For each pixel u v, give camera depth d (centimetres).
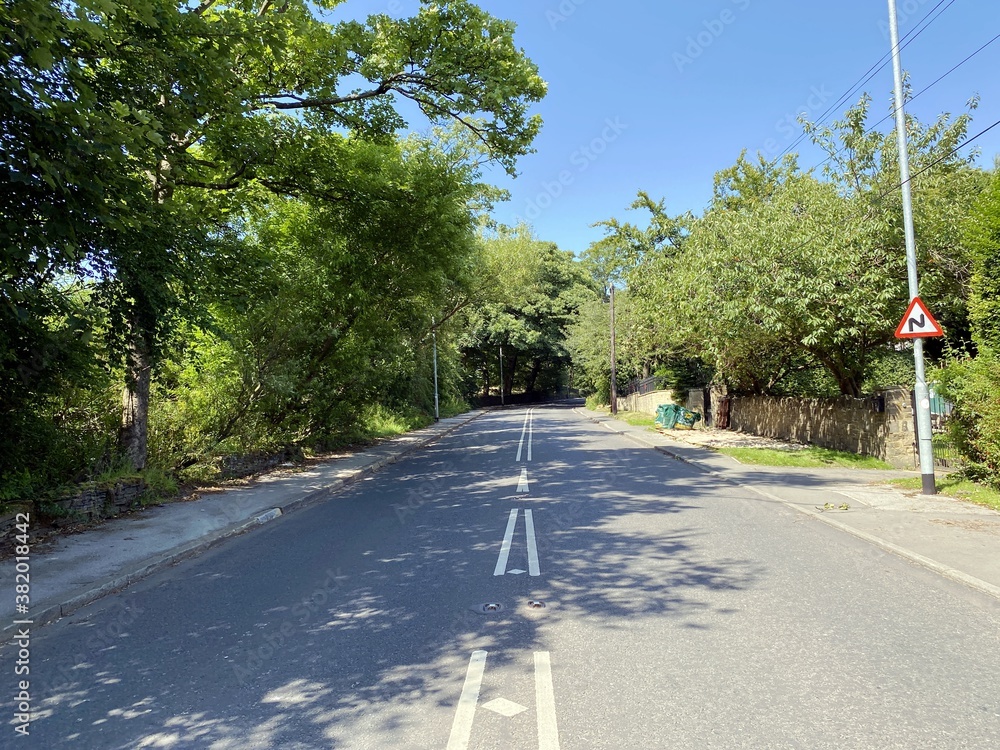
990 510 920
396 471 1598
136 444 1125
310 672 429
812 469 1459
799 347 1820
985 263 997
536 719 356
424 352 3312
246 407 1414
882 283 1468
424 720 359
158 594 626
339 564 710
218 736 350
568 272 6400
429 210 1556
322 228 1568
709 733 338
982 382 945
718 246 1731
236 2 1134
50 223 636
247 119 1114
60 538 836
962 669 413
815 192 1667
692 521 888
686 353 2642
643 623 501
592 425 3284
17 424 840
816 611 523
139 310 905
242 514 994
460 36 1252
